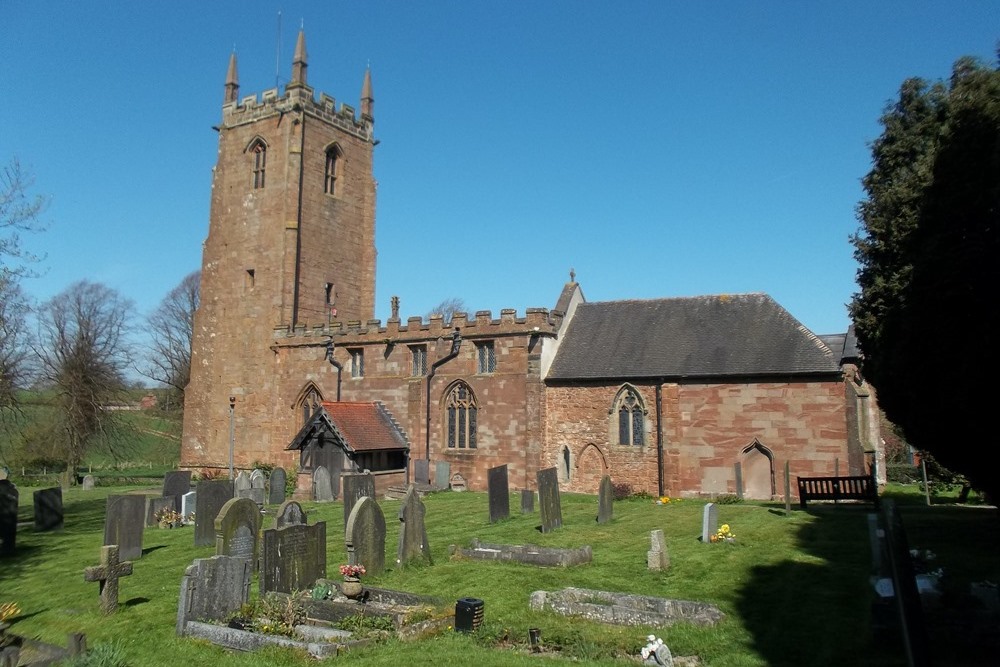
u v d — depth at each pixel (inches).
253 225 1953.7
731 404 1309.1
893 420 893.8
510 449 1476.4
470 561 734.5
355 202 2095.2
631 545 790.5
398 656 449.4
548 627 502.3
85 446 2217.0
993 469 721.0
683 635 479.5
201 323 2022.6
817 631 478.6
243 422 1895.9
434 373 1582.2
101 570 625.9
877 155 946.7
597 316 1577.3
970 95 631.2
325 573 674.8
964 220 612.4
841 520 882.8
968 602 471.5
